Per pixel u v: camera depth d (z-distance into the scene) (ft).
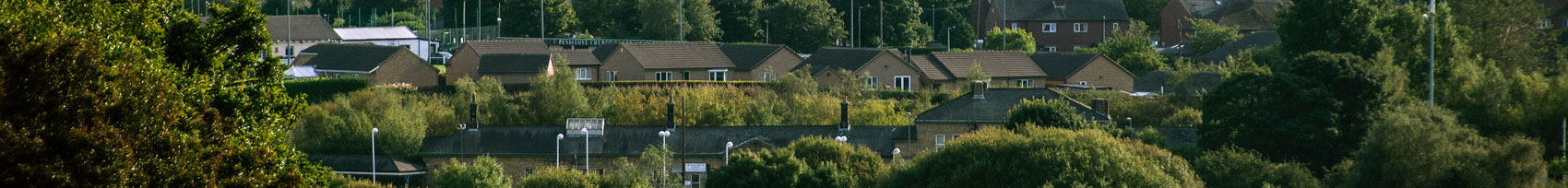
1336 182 273.33
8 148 99.71
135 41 123.03
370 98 407.03
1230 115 310.65
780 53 501.56
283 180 129.80
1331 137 298.97
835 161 287.07
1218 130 311.88
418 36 642.22
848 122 369.71
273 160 129.70
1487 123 296.71
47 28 110.83
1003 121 338.13
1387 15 377.91
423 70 474.08
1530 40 386.73
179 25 140.15
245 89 142.00
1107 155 247.91
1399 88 312.91
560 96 414.00
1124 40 599.57
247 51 146.30
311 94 418.51
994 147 255.50
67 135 103.30
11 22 106.11
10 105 102.47
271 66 148.46
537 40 546.26
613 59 478.59
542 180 286.46
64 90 104.83
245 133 130.82
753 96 442.91
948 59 501.15
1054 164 245.86
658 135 351.25
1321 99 303.07
